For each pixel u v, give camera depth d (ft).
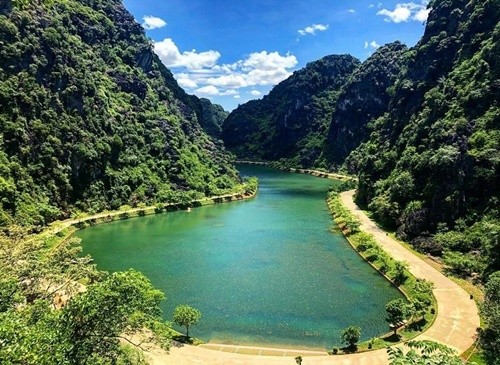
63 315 111.65
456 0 629.10
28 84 521.65
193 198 643.04
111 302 115.34
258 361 207.21
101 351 116.16
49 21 602.03
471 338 224.12
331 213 563.89
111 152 615.98
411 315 239.09
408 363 90.99
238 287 306.76
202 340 233.76
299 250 396.37
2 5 543.80
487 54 462.60
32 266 179.42
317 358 209.46
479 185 371.76
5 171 439.22
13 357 84.84
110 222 522.88
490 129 392.88
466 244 341.00
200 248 404.36
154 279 321.93
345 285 311.47
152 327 159.43
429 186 414.21
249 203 652.48
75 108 583.58
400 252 367.86
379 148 627.87
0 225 385.09
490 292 218.18
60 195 510.58
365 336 238.07
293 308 273.75
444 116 469.57
